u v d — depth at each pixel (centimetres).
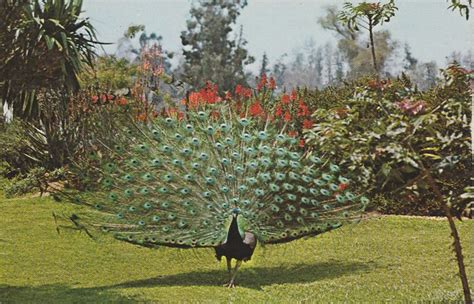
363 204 1071
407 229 1390
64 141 1694
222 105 1276
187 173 1043
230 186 1037
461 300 890
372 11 769
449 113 721
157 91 2131
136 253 1262
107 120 1360
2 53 952
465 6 765
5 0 930
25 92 1236
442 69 746
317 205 1066
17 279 1099
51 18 1136
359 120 711
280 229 1052
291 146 1107
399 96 761
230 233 1001
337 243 1309
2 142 1805
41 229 1408
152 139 1102
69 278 1110
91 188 1071
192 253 1259
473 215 758
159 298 944
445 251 1232
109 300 931
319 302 925
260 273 1121
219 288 1005
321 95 1686
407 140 682
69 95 1700
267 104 1491
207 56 3841
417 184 705
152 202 1030
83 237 1361
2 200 1647
